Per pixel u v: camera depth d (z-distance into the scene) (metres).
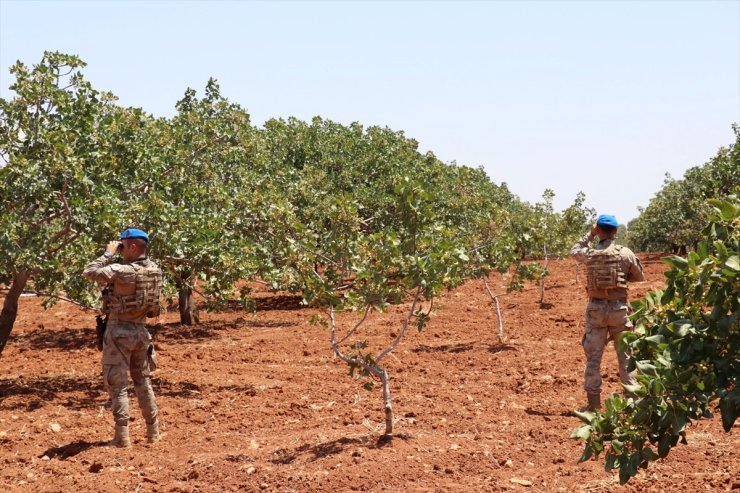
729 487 5.70
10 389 10.55
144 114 12.60
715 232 3.68
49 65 10.17
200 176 15.21
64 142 9.88
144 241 7.50
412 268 7.30
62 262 10.14
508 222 14.36
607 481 6.02
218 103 16.14
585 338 8.62
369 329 16.42
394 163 26.69
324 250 11.77
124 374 7.46
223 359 13.16
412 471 6.32
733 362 3.59
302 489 6.06
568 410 8.67
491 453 6.81
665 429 3.85
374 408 8.88
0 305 22.91
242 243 12.74
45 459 7.11
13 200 9.80
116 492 6.18
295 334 16.22
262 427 8.23
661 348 3.71
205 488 6.21
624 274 8.37
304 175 23.47
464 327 16.36
